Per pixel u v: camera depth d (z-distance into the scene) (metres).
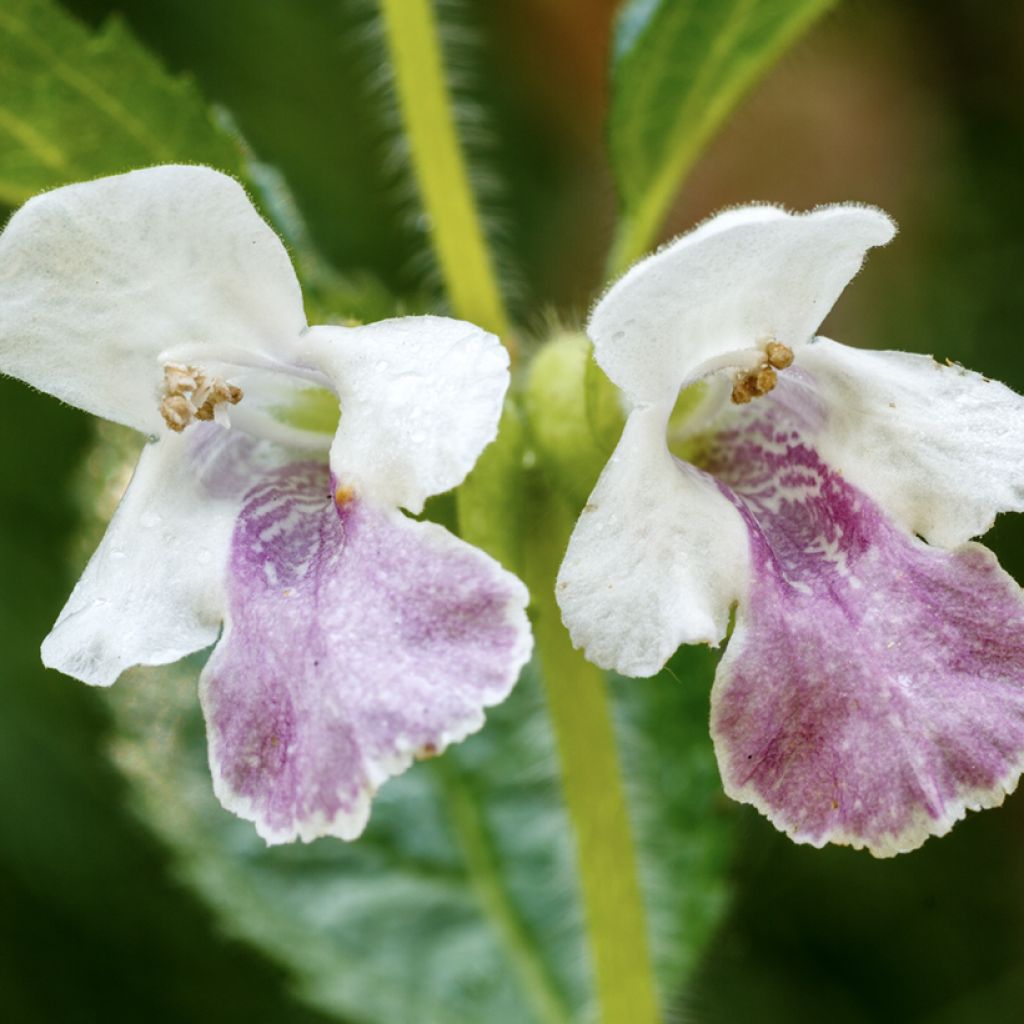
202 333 0.25
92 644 0.25
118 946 0.32
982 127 0.41
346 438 0.25
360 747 0.24
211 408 0.25
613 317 0.25
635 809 0.31
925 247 0.40
